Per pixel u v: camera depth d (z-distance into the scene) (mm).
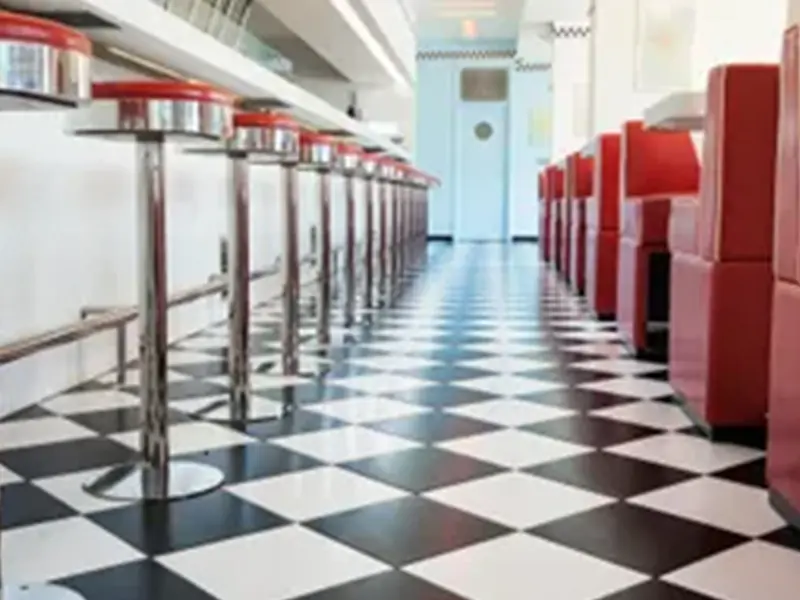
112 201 3910
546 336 5098
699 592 1745
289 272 3926
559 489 2367
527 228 18000
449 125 18109
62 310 3441
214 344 4641
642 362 4277
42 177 3281
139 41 2275
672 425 3053
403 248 8898
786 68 2152
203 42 2584
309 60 10742
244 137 3061
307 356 4355
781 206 2168
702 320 2914
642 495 2322
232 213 3230
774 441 2203
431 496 2303
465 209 18266
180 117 2207
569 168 8070
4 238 3020
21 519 2111
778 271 2195
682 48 7887
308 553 1929
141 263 2428
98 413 3127
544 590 1749
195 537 2014
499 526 2094
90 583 1767
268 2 6965
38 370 3279
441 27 15828
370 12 8250
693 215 3064
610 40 7992
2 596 1674
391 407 3299
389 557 1908
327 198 4656
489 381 3803
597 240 5785
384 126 8719
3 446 2717
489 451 2725
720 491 2359
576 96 13078
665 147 4961
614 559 1904
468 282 8445
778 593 1742
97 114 2203
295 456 2654
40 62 1465
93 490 2311
